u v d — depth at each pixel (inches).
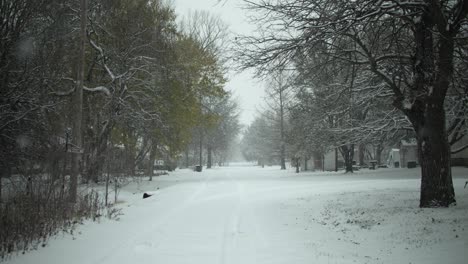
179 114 1214.3
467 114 661.9
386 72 523.2
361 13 372.8
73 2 795.4
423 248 293.7
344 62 495.8
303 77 488.4
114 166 709.3
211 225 403.5
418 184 848.9
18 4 434.0
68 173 538.9
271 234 359.9
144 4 1106.1
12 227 290.7
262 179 1312.7
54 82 555.5
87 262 254.8
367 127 949.2
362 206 527.8
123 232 354.3
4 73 426.3
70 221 371.2
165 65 1114.1
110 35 1023.0
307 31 409.4
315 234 360.5
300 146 1662.2
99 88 943.7
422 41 457.1
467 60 463.8
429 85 454.9
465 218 380.8
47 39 516.1
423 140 469.7
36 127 480.1
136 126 1068.5
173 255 279.9
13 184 385.4
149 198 685.9
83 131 992.2
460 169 1258.6
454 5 454.0
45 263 249.8
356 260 268.7
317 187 904.3
